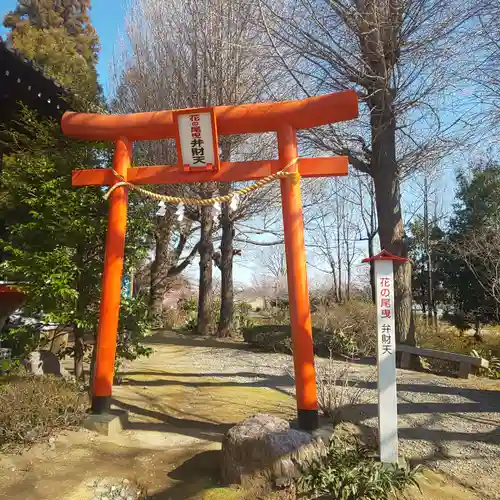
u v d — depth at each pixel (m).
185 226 17.47
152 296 16.12
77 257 5.47
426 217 16.00
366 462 3.49
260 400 6.03
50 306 5.15
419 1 7.91
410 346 8.91
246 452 3.33
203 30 11.79
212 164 4.66
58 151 5.86
